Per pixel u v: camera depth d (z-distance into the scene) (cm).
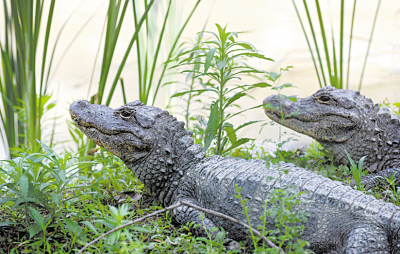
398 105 1015
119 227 440
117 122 656
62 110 1697
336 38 2109
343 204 529
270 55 2023
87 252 475
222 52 716
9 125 1080
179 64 712
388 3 2403
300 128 826
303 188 552
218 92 753
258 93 1841
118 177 720
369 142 808
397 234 501
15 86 1071
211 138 732
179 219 615
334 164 866
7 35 1052
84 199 633
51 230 579
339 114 795
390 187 749
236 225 576
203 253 501
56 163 547
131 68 1948
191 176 652
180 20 1197
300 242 454
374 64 1933
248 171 606
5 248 535
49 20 866
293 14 2327
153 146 664
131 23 2070
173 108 1231
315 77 1900
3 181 609
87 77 1909
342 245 510
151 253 513
